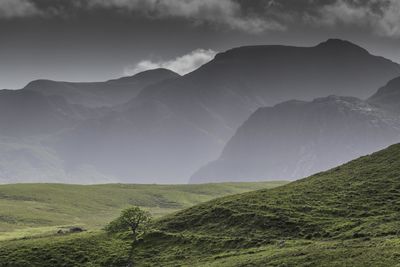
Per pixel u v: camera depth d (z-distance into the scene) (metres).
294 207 97.69
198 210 110.44
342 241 73.44
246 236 88.12
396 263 55.56
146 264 86.56
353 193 99.94
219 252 84.50
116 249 95.12
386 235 72.38
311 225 86.19
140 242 97.50
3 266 88.31
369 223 80.31
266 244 82.69
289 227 87.81
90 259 91.00
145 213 104.50
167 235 97.75
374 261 57.88
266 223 91.31
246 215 97.06
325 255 65.00
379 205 90.44
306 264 63.50
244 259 74.00
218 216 102.00
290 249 73.94
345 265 59.12
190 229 99.88
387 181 102.69
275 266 66.31
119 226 101.44
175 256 87.12
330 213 91.25
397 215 82.25
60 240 99.38
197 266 78.19
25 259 90.50
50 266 88.25
